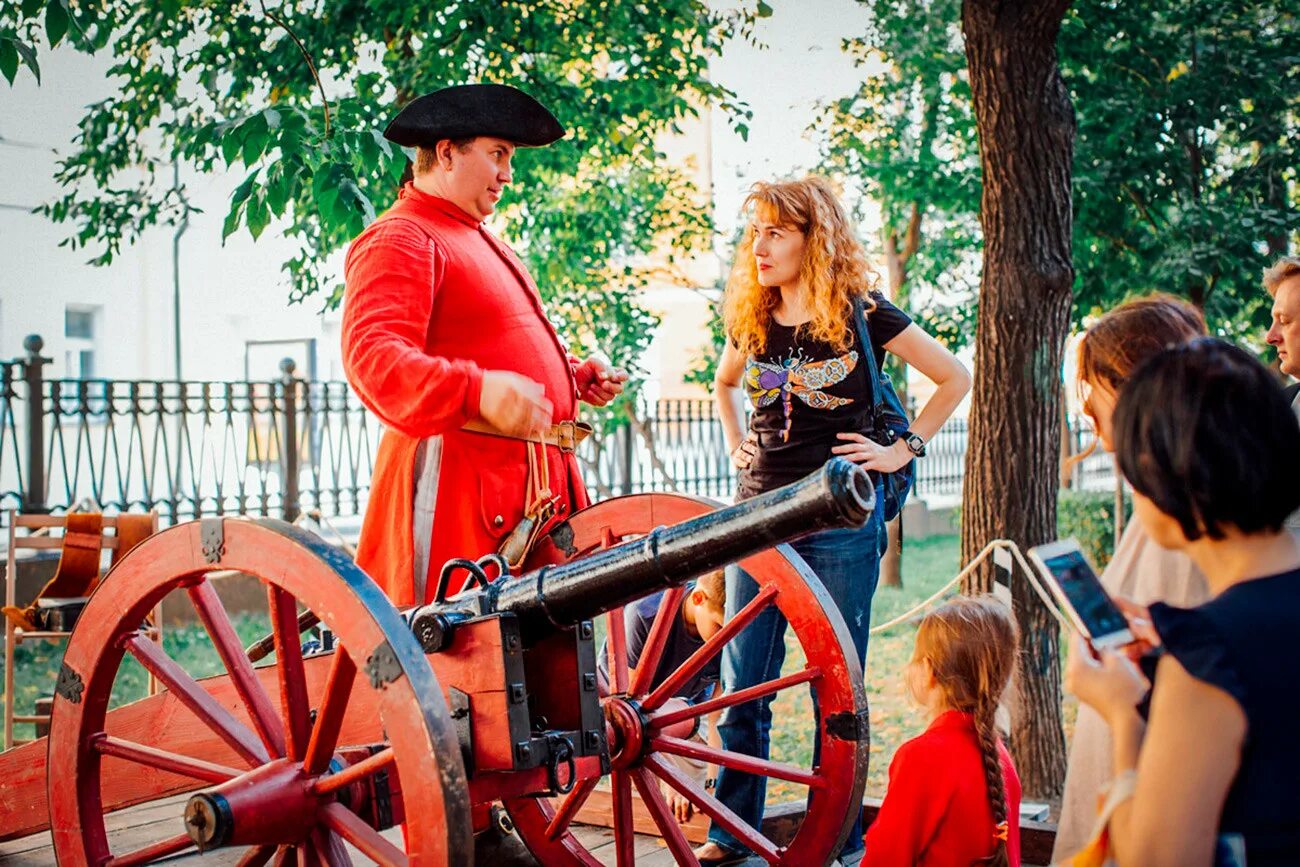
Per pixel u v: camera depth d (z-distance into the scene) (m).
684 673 3.06
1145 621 1.76
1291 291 3.21
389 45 7.93
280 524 2.54
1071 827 2.21
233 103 8.41
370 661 2.33
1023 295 5.64
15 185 13.66
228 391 10.11
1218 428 1.59
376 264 3.19
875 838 2.66
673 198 10.24
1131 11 8.55
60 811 2.94
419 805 2.27
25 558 9.14
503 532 3.31
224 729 2.79
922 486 17.45
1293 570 1.61
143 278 14.84
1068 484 13.18
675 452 14.39
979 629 2.72
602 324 10.15
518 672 2.56
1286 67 8.56
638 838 3.86
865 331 3.52
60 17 5.80
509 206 8.69
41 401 9.52
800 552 3.42
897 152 10.25
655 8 8.55
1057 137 5.62
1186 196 8.59
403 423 2.99
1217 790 1.51
